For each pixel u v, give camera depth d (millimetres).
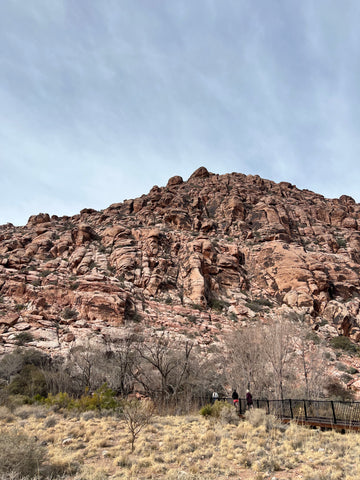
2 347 31797
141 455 10562
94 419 17328
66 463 8859
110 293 41969
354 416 14516
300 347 31719
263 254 58500
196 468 8789
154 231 58281
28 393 25516
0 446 7738
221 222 72250
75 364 29859
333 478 7840
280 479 8125
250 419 15406
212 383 28750
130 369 29641
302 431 13469
